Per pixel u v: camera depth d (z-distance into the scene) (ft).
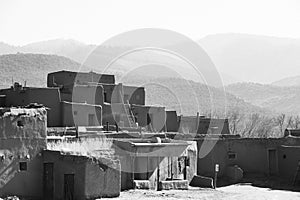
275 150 155.53
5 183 93.50
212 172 148.66
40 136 99.76
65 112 138.00
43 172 99.30
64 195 98.02
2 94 146.00
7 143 94.63
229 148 152.87
